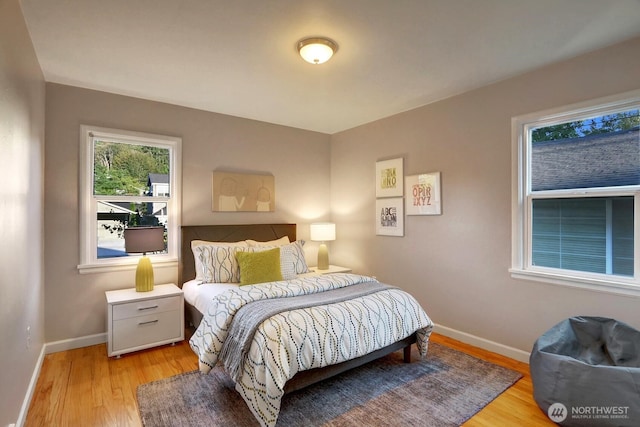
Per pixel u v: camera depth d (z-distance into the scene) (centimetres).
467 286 310
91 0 175
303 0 176
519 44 224
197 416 195
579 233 250
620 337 207
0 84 145
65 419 192
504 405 208
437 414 199
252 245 353
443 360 272
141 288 298
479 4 180
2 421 149
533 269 270
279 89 304
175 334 300
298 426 187
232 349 205
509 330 279
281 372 178
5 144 153
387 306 241
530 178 274
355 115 385
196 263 330
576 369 184
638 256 222
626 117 229
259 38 215
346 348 208
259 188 403
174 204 348
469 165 308
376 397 217
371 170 409
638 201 222
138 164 333
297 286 256
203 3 178
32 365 221
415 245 357
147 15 189
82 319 298
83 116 297
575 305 244
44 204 277
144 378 240
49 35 210
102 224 314
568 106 245
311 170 452
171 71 264
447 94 317
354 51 233
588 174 245
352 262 435
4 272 151
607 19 195
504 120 282
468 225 309
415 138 356
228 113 377
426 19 194
